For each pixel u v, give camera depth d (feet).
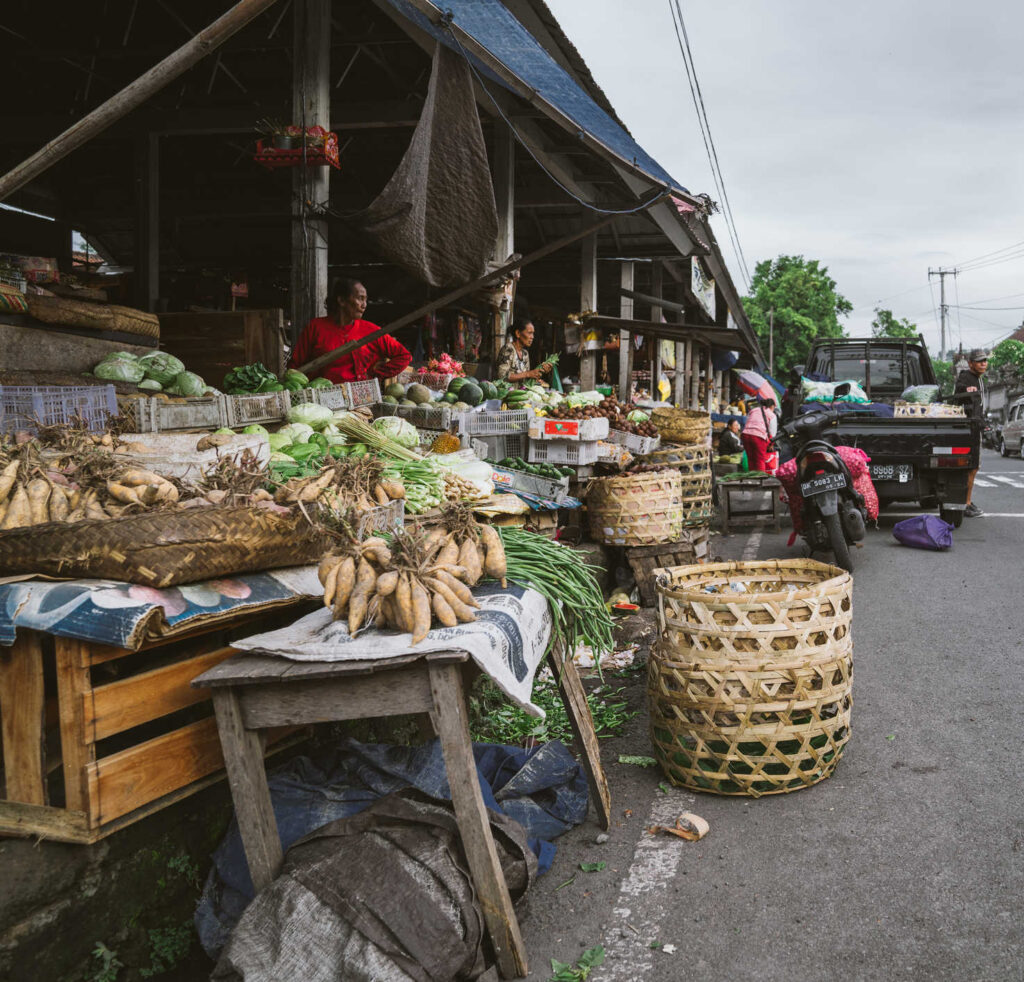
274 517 9.10
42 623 7.22
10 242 45.65
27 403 12.50
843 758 12.72
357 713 7.80
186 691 8.43
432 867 7.75
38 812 7.44
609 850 10.35
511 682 8.05
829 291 219.61
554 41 27.71
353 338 23.03
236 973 7.32
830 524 24.89
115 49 33.55
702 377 78.64
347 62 35.01
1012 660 17.06
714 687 11.19
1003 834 10.23
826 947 8.25
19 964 6.98
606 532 22.56
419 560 8.41
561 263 58.13
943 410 35.70
